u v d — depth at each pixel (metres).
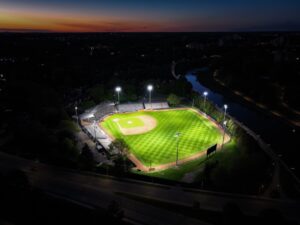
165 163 85.44
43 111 110.19
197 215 59.47
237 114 151.62
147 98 150.50
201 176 76.31
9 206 57.69
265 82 197.88
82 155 79.06
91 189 68.31
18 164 79.94
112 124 116.44
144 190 68.56
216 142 99.69
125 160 78.88
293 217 59.69
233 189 69.81
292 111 151.50
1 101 132.62
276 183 73.69
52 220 55.69
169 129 111.75
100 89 141.88
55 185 69.56
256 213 60.31
